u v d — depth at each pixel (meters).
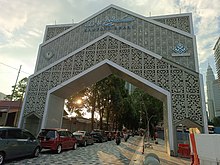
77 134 17.86
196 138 4.45
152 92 16.70
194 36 16.59
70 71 17.39
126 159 11.68
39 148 10.78
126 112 39.84
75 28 19.91
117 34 18.42
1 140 7.97
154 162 4.24
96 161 10.23
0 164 7.84
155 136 32.47
